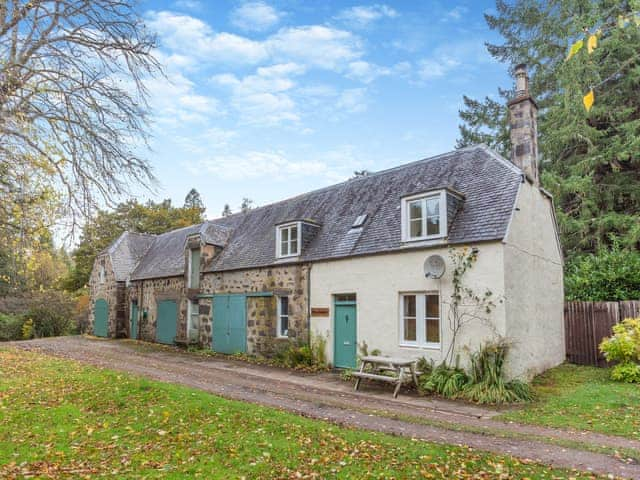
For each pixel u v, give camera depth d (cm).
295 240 1577
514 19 2709
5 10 654
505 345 1005
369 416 821
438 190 1168
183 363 1531
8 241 759
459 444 653
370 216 1451
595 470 554
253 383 1156
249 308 1714
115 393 913
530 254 1198
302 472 536
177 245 2467
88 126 754
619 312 1306
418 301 1195
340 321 1379
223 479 514
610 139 2119
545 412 863
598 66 2081
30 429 696
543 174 2150
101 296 2742
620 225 1988
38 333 2944
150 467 550
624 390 987
